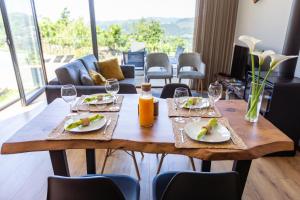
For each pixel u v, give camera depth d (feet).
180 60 13.88
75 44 15.12
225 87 12.45
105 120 4.66
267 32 10.75
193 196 3.16
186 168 7.20
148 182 6.56
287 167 7.23
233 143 3.92
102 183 2.96
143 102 4.30
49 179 2.98
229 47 14.64
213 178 2.97
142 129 4.37
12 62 11.31
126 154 7.88
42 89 14.55
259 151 3.85
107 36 15.10
